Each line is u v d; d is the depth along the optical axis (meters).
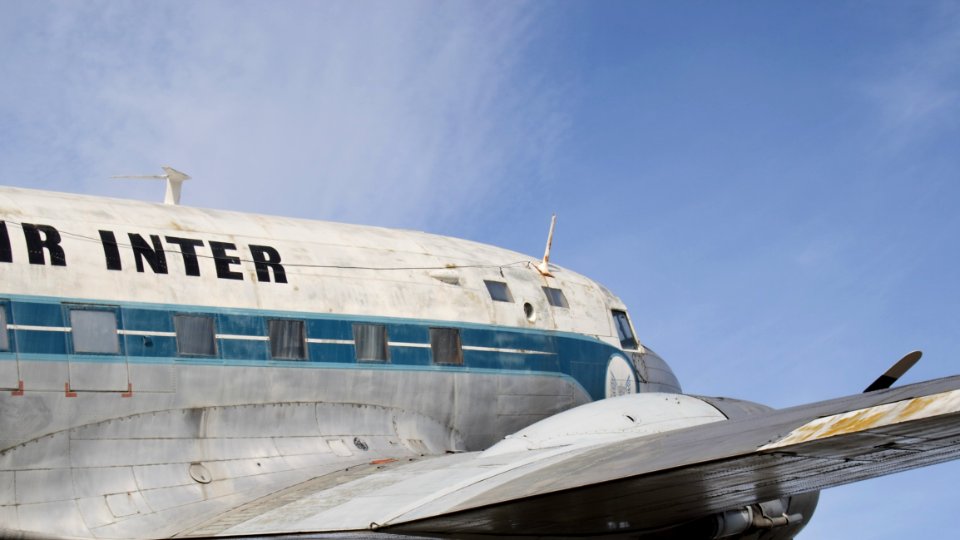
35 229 10.65
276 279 12.34
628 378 16.00
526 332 14.76
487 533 9.45
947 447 6.73
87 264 10.83
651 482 7.42
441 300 13.95
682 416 11.88
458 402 13.80
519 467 9.29
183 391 11.16
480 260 14.92
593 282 16.58
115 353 10.73
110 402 10.62
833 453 6.74
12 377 10.02
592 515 8.97
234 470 11.33
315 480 11.47
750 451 6.55
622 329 16.41
